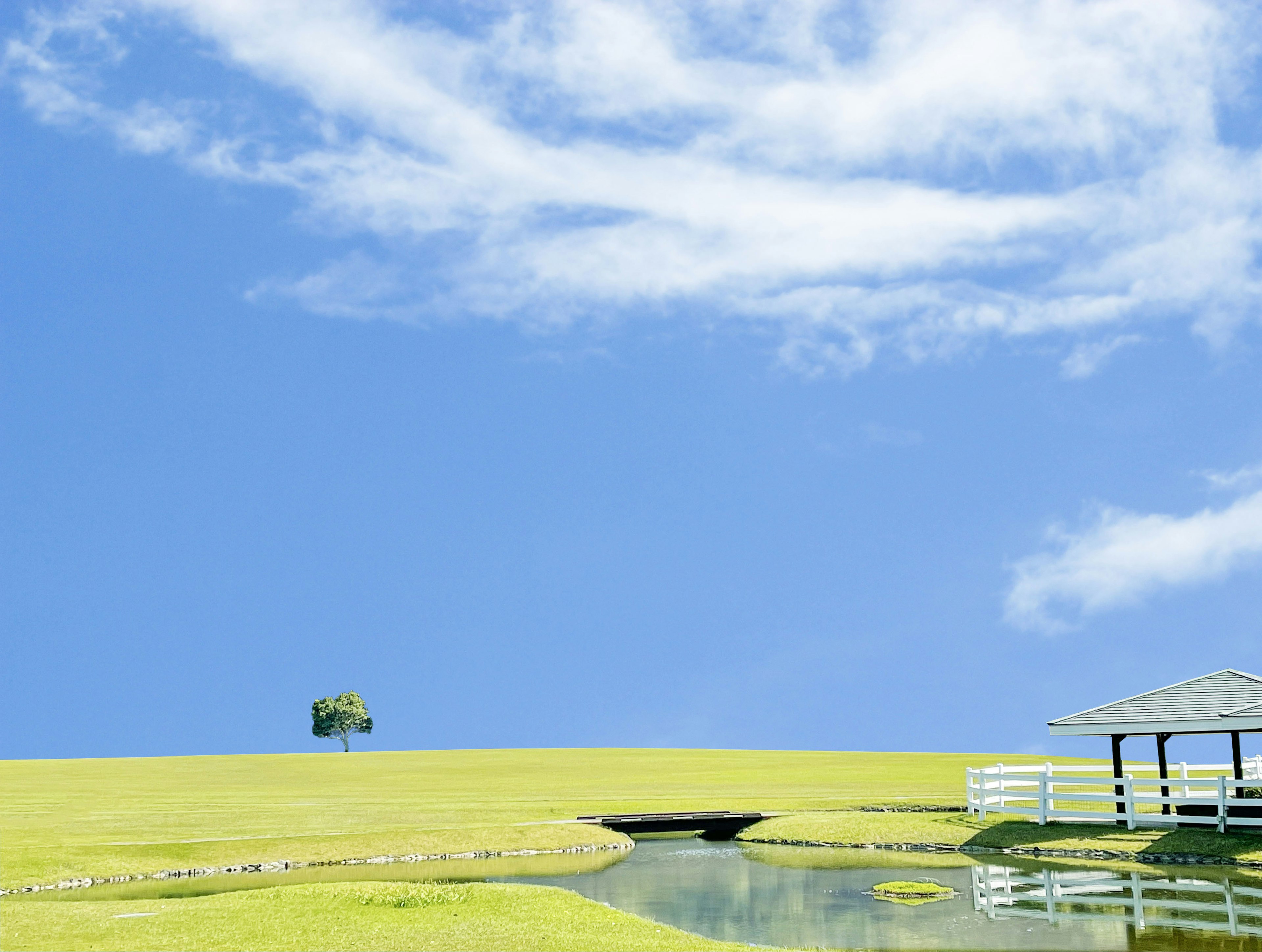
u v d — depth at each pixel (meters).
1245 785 32.47
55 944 20.62
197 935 21.31
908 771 72.38
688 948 20.38
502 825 39.91
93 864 31.42
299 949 20.27
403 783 66.31
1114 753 37.94
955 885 28.02
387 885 26.17
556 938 21.08
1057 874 29.34
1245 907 24.28
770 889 28.06
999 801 38.78
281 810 47.78
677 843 38.91
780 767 76.69
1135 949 20.25
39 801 55.22
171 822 42.81
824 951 20.69
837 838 37.19
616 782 64.94
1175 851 31.56
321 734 122.31
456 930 21.69
